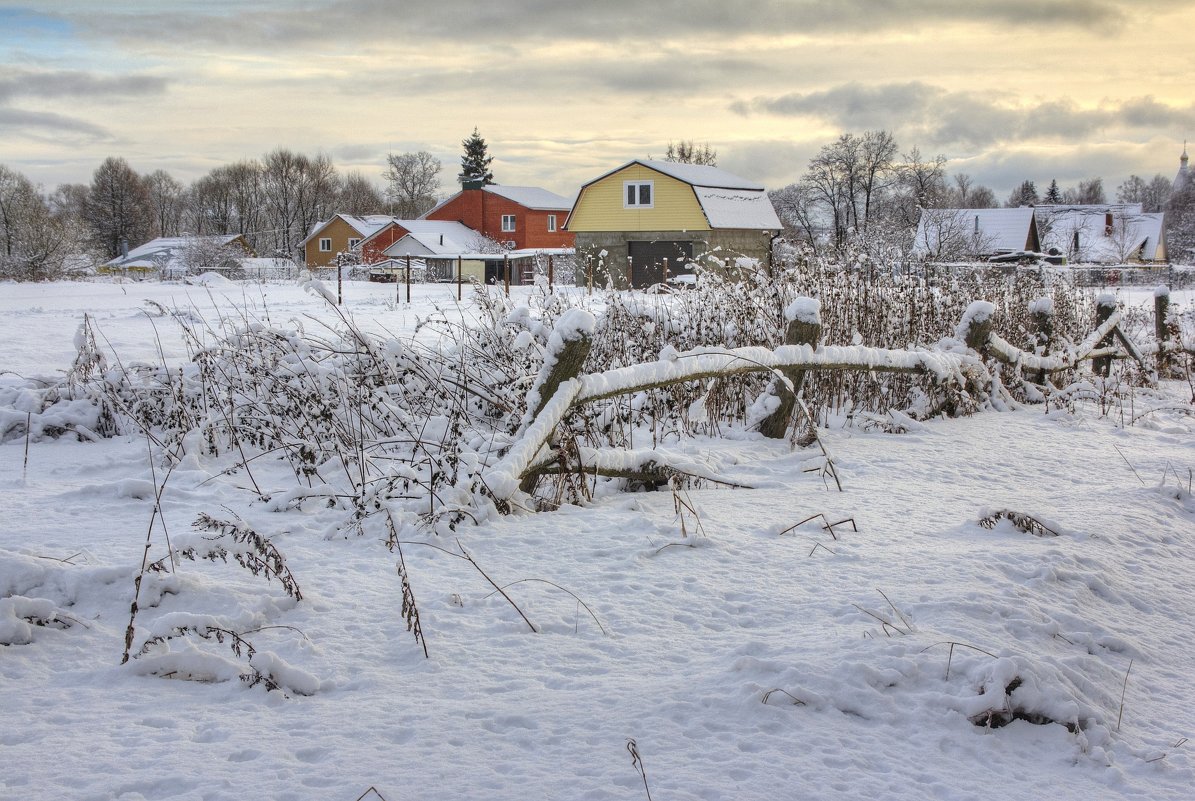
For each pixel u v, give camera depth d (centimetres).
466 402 720
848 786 271
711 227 4734
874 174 7019
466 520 514
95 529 495
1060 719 321
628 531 511
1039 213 7538
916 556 475
